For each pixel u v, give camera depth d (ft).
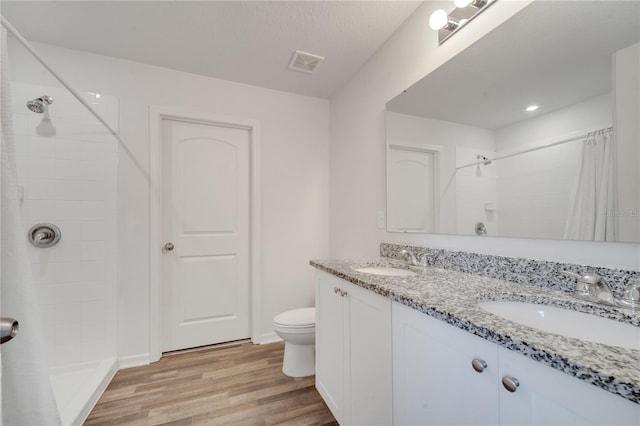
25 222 5.56
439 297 2.73
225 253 7.61
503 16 3.63
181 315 7.13
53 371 5.66
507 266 3.51
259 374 5.97
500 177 3.66
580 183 2.86
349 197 7.43
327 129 8.66
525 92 3.37
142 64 6.61
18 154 5.51
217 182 7.54
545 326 2.70
